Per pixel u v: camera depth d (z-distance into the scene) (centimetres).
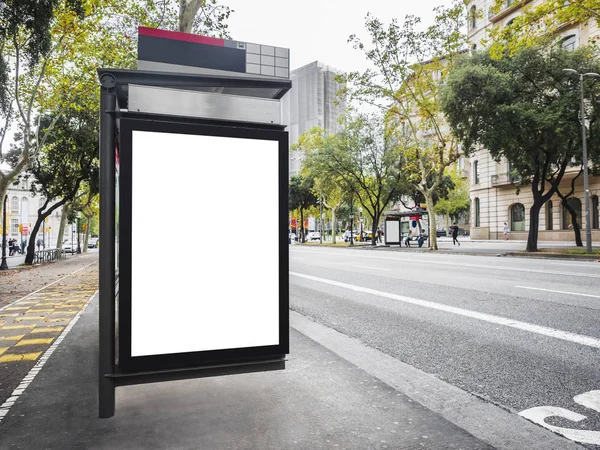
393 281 1166
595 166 2441
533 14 1560
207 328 308
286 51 351
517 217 4209
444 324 645
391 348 531
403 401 343
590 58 2084
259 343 322
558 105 2031
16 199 7731
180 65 319
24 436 279
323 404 335
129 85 290
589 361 455
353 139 3938
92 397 351
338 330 629
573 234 3534
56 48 1589
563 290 915
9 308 820
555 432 299
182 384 382
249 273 320
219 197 313
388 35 2608
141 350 295
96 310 786
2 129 1733
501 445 278
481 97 2111
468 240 4744
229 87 325
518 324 623
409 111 2889
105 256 291
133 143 291
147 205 295
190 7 914
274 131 327
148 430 288
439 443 271
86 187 3419
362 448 264
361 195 4922
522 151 2256
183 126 301
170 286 300
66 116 2352
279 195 329
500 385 398
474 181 4816
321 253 2812
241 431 287
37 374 414
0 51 1506
